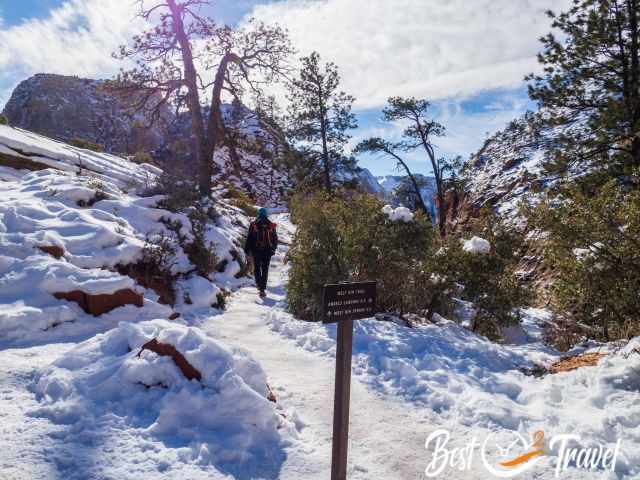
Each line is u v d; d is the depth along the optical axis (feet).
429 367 15.43
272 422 10.18
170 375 10.71
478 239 24.47
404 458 9.90
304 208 24.90
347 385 8.54
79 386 10.51
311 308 22.80
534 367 16.96
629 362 14.14
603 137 38.70
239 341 17.79
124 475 7.95
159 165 57.26
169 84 53.52
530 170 78.07
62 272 16.76
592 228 14.67
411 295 24.22
